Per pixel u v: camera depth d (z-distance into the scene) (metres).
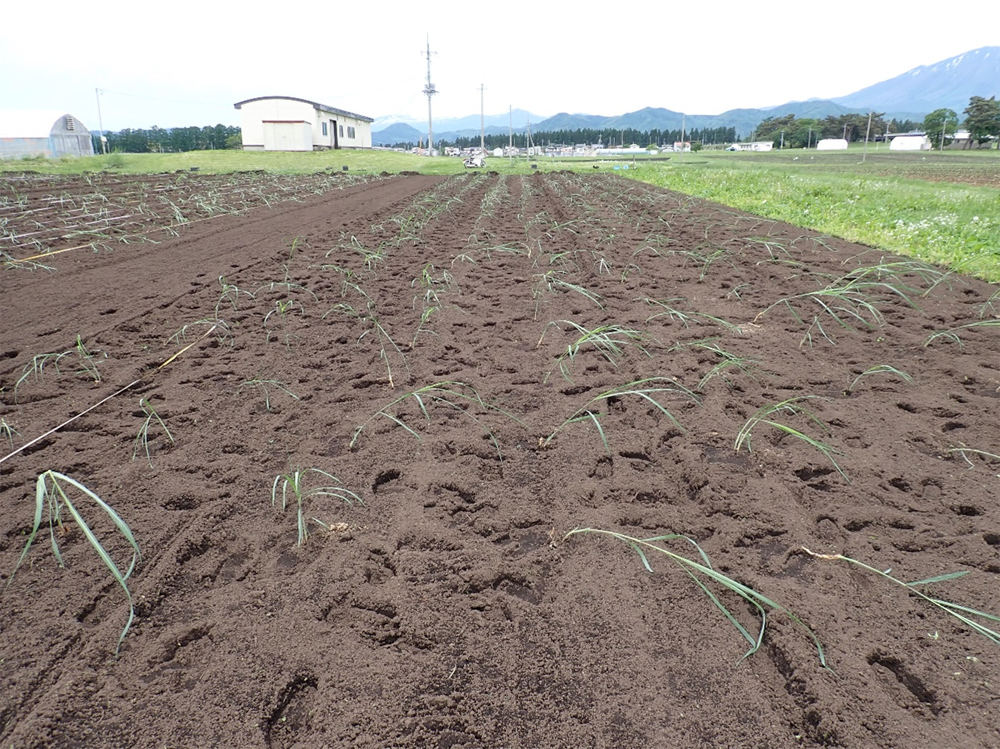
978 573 1.46
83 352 2.91
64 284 4.21
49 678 1.20
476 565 1.52
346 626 1.34
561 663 1.23
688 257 5.13
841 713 1.11
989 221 6.47
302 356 2.94
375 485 1.89
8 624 1.33
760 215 7.56
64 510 1.72
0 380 2.62
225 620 1.35
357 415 2.32
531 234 6.36
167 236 6.12
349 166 20.36
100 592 1.43
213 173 16.31
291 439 2.14
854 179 12.69
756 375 2.67
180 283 4.27
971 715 1.11
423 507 1.76
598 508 1.75
